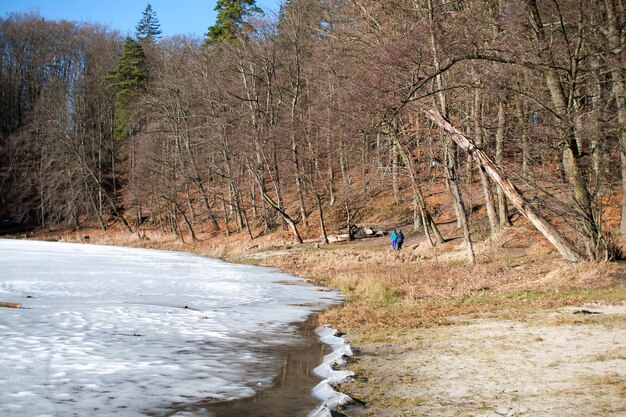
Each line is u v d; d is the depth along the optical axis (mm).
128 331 10906
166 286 19641
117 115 75125
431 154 25031
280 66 47156
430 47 21469
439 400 6289
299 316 13922
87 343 9641
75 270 24891
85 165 68375
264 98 51406
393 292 17547
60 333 10398
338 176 54156
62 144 69562
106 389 7066
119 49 90625
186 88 57562
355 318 12984
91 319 12062
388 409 6078
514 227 26828
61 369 7914
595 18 17906
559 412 5574
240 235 51562
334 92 34531
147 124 69312
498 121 23922
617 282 13922
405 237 36656
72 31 93125
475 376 7211
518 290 15016
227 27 58312
